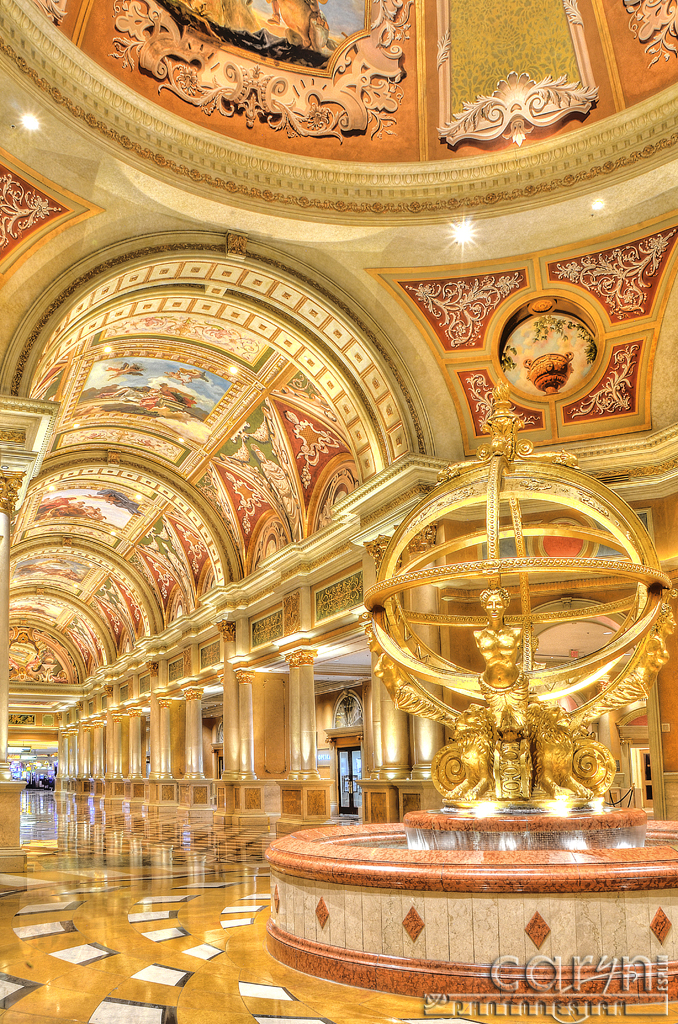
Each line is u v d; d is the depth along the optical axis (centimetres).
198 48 1107
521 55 1162
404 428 1411
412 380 1412
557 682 748
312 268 1326
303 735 1827
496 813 610
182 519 2512
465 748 640
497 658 632
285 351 1515
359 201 1228
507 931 454
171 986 486
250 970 529
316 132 1212
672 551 1288
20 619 4638
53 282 1103
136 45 1056
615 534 720
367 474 1545
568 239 1246
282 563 1938
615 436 1364
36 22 940
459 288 1340
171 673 2941
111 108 1049
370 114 1216
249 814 2131
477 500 757
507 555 1382
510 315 1355
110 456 2245
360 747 2688
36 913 747
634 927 452
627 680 681
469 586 1391
